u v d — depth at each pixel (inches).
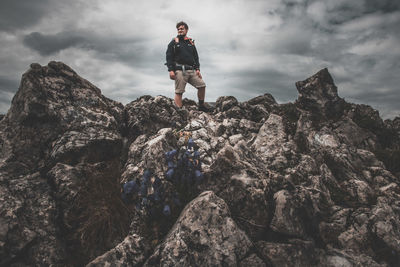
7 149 193.0
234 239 148.9
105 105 250.7
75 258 157.3
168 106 284.7
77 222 168.4
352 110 312.2
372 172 229.8
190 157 187.3
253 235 160.9
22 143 196.7
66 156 195.5
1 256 138.7
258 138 259.3
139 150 209.6
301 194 175.3
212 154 227.1
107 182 191.2
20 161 191.3
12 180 173.3
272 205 166.7
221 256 142.9
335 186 209.6
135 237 155.8
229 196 171.8
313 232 169.5
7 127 205.0
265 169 201.5
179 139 237.6
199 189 180.9
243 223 163.8
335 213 185.6
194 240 145.6
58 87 225.8
